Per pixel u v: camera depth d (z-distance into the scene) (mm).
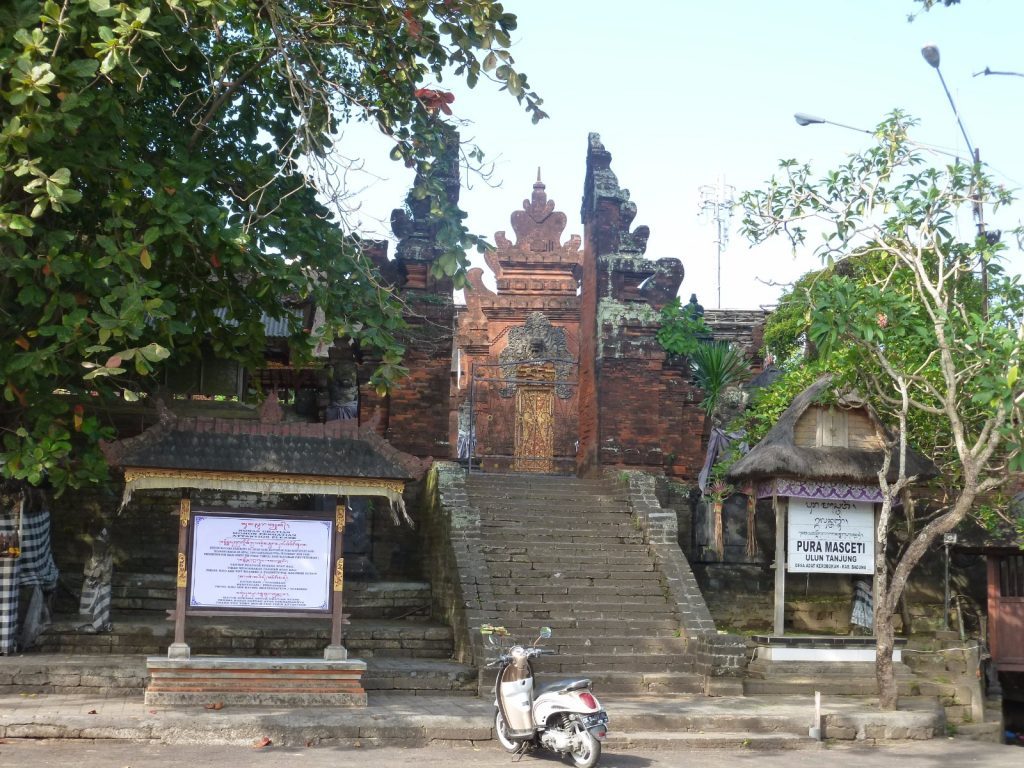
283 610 12273
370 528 18688
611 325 20516
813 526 15797
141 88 11312
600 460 20109
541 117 12203
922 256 15836
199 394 17344
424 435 18984
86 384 13156
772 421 17859
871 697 14766
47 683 12523
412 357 19141
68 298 10805
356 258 13062
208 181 13523
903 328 13266
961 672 15719
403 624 16094
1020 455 12508
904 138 14680
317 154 12250
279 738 10914
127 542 17547
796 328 17266
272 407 12609
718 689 14273
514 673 10930
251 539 12320
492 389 31156
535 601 15758
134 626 14258
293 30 12562
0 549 13273
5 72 10078
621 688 14273
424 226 19609
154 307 10570
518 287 31688
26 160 9695
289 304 15742
